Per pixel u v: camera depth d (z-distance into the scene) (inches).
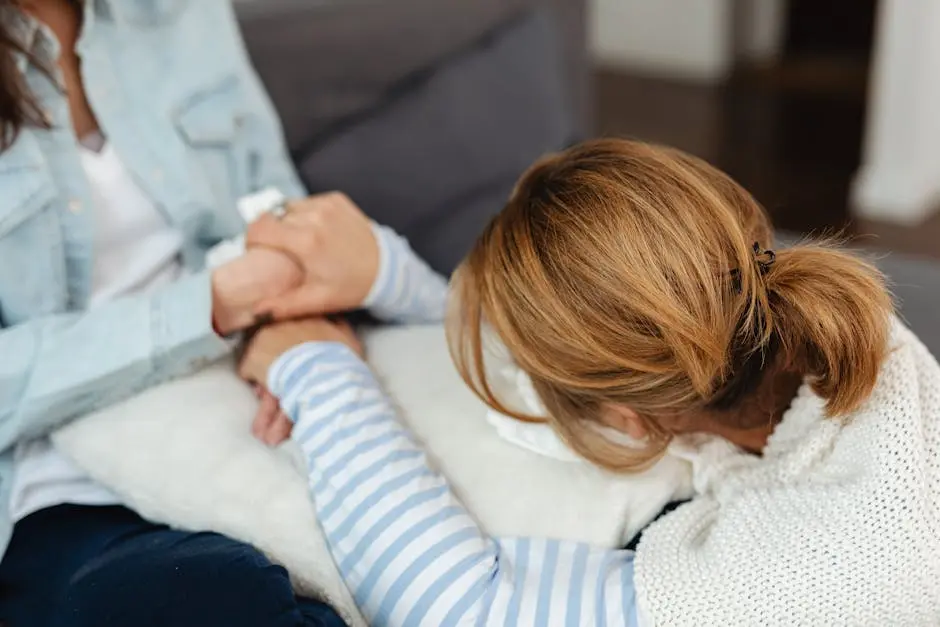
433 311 42.8
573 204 28.2
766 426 31.1
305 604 31.4
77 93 40.4
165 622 28.9
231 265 36.6
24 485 36.0
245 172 45.9
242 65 45.2
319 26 50.8
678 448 31.9
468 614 28.3
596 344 27.3
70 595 30.9
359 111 53.5
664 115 139.9
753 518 28.3
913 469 26.6
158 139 41.8
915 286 45.9
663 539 29.6
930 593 26.9
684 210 27.3
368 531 30.2
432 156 53.7
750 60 158.6
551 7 67.7
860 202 108.6
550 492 31.7
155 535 33.8
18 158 36.2
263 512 32.6
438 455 33.7
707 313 26.6
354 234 39.3
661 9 156.4
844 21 153.7
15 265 36.5
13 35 36.6
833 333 26.0
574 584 28.8
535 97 59.9
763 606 27.0
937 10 97.0
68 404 34.7
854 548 26.7
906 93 101.8
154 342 34.8
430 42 57.0
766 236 31.0
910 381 27.5
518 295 28.6
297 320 37.6
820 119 133.1
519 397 34.1
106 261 41.0
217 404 35.8
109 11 40.7
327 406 33.0
